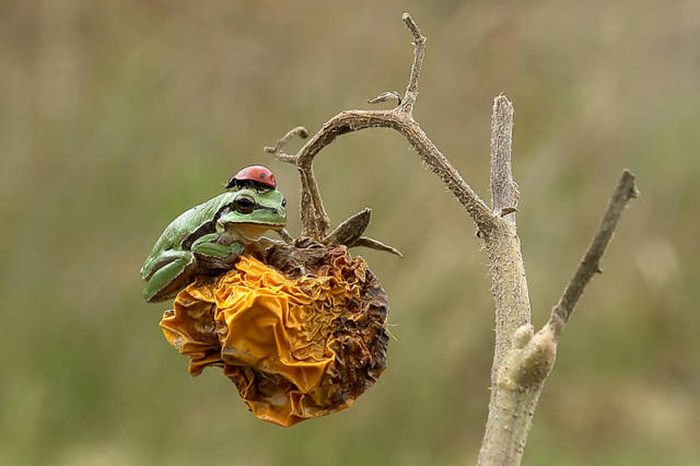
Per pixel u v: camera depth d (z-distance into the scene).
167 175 11.68
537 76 12.25
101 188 11.73
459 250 11.06
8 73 12.37
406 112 4.15
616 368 11.50
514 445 3.77
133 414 10.97
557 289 11.27
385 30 12.36
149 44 12.45
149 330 11.25
